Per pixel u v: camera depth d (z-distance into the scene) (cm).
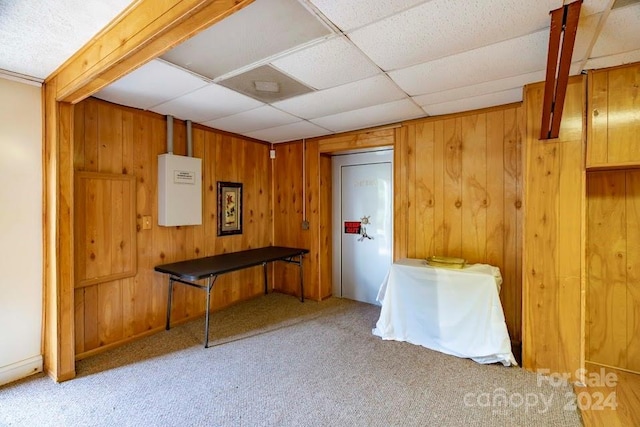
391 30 172
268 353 280
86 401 211
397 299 306
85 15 161
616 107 216
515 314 293
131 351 283
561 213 235
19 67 218
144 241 314
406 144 349
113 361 265
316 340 306
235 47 189
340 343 299
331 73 226
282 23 164
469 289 269
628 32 173
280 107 302
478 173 310
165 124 330
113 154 289
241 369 253
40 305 244
